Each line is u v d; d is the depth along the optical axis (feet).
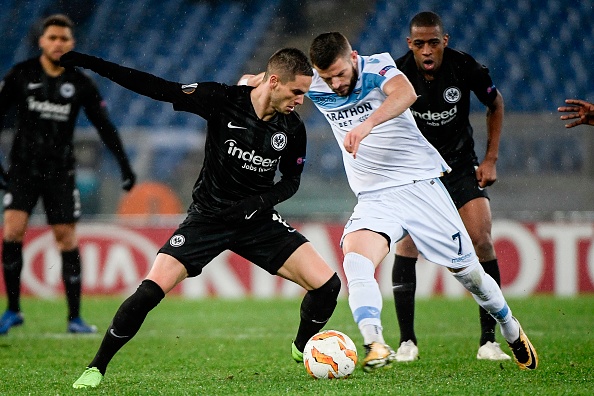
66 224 93.81
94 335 92.84
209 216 57.67
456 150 71.97
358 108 58.59
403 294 70.74
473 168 72.38
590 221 133.18
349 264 54.08
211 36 225.15
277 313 115.34
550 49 207.62
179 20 227.81
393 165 59.82
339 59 54.49
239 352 77.46
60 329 99.14
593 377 56.75
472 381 54.75
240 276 139.95
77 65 54.34
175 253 56.44
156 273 55.88
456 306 121.49
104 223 140.67
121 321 54.54
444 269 135.23
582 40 208.44
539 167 148.66
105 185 149.28
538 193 148.25
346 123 59.93
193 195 59.47
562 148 147.95
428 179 59.67
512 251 134.00
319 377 56.29
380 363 49.16
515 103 200.03
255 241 58.80
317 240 136.98
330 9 223.92
